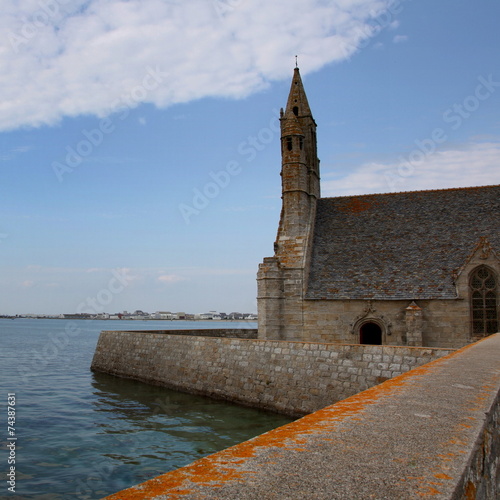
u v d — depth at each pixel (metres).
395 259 32.94
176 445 19.48
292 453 3.33
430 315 29.58
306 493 2.61
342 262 34.09
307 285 33.25
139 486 2.65
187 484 2.69
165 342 34.22
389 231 35.16
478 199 34.84
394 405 5.14
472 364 9.54
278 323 32.66
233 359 27.61
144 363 35.81
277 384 24.55
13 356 64.62
